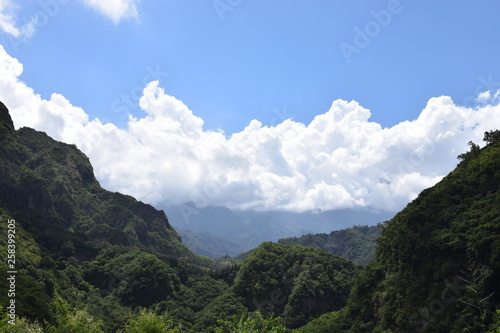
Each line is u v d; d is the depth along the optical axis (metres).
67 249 158.75
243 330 25.61
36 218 167.50
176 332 37.75
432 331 66.69
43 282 115.19
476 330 59.28
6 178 172.38
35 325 35.88
